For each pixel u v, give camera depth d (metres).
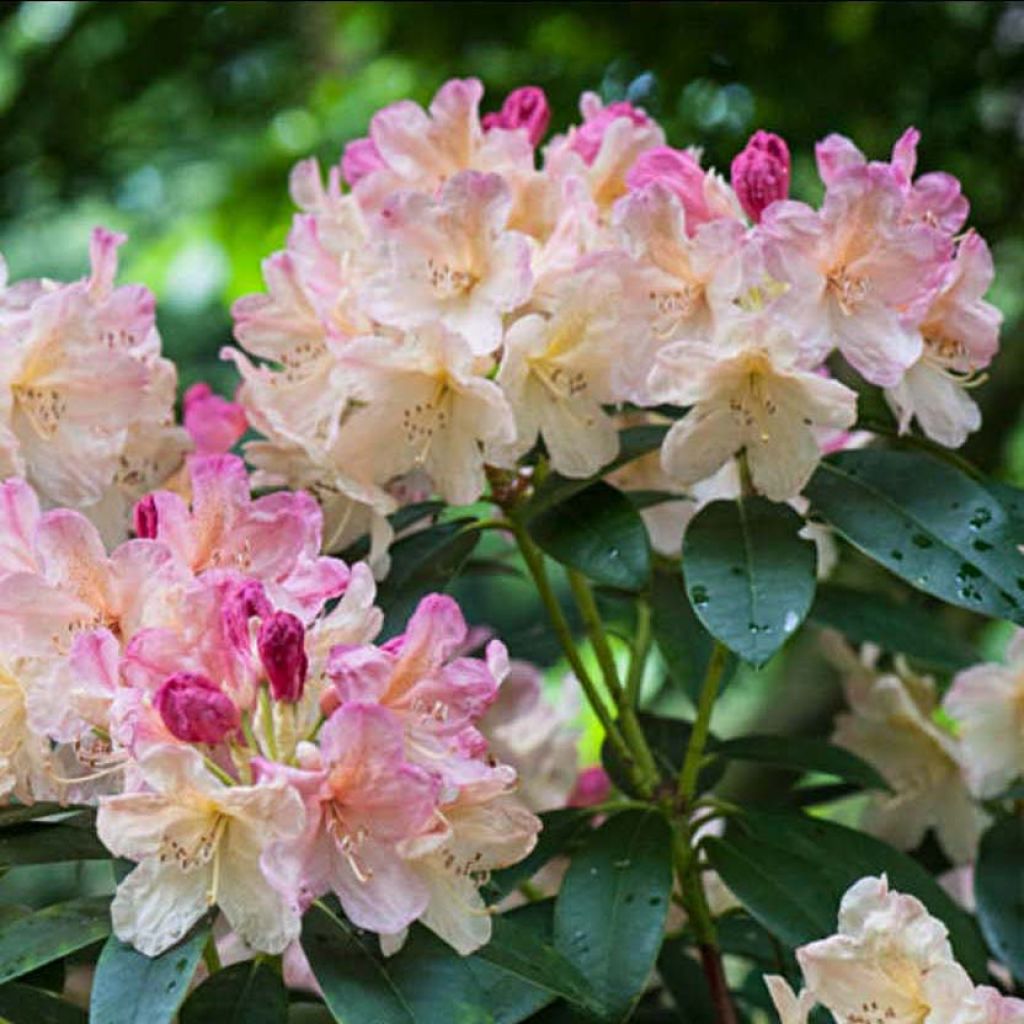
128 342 1.17
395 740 1.01
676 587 1.32
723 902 1.31
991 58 1.71
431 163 1.22
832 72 1.72
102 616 1.07
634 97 1.67
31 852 1.09
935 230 1.14
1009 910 1.28
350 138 1.86
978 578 1.14
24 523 1.08
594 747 1.78
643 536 1.19
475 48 1.78
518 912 1.21
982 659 1.34
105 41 1.78
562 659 1.58
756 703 1.62
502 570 1.37
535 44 1.77
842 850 1.20
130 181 1.96
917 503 1.17
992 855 1.29
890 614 1.34
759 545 1.16
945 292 1.16
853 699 1.36
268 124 1.89
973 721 1.31
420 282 1.17
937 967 1.04
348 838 1.02
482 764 1.04
